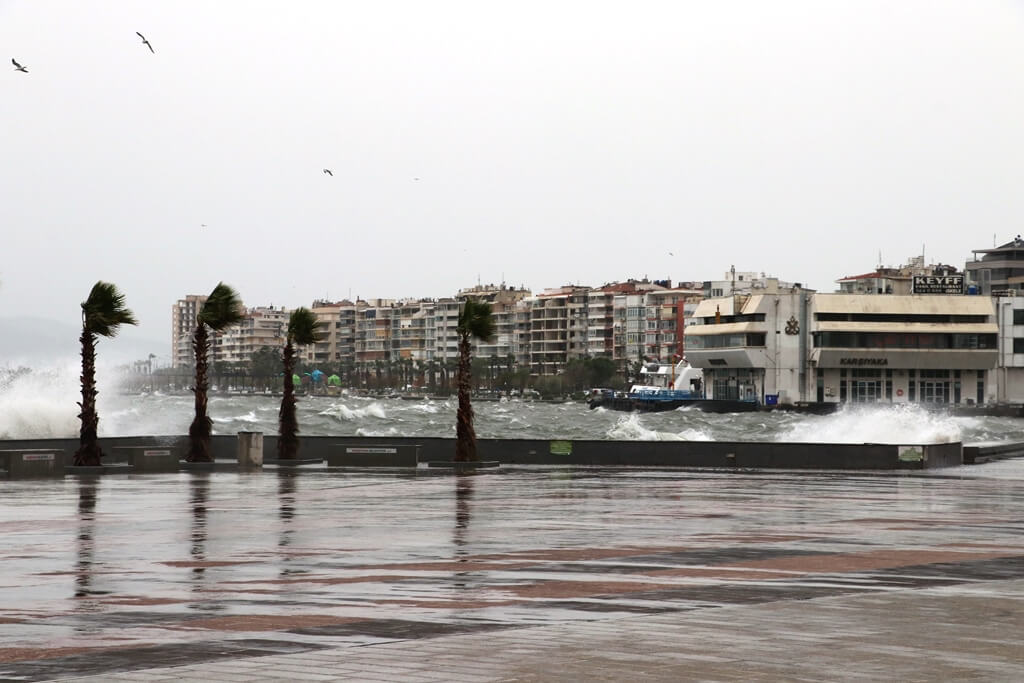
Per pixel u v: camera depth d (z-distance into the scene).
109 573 21.52
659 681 12.53
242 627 15.84
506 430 188.12
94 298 55.31
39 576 21.12
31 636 15.26
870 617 16.50
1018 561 23.06
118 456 59.25
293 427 63.09
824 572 21.44
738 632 15.36
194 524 31.02
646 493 42.34
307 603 17.95
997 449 76.81
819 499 39.66
